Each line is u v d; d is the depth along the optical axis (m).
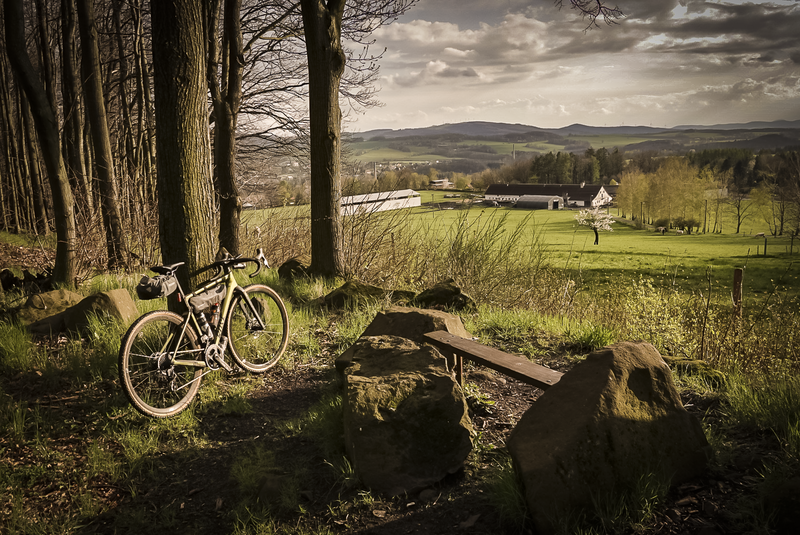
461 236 8.34
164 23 4.36
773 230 72.75
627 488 2.47
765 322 6.75
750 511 2.30
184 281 4.68
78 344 5.06
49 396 4.22
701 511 2.40
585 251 37.06
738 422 3.27
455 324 4.52
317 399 4.20
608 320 7.73
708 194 87.31
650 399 2.66
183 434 3.69
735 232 82.88
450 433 3.04
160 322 4.08
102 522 2.85
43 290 7.72
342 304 6.70
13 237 17.19
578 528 2.31
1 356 4.86
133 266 9.22
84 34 8.89
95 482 3.18
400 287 8.26
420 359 3.45
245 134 15.64
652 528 2.31
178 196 4.58
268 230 11.62
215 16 9.34
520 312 6.44
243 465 3.22
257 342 5.12
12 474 3.17
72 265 7.65
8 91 19.38
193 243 4.67
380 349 3.70
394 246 9.05
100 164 9.20
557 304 8.30
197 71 4.58
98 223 9.03
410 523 2.61
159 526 2.79
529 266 8.54
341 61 8.01
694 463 2.65
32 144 18.19
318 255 8.32
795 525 2.14
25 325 5.73
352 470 2.98
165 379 4.09
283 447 3.45
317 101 7.96
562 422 2.55
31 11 16.95
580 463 2.43
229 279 4.57
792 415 3.10
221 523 2.78
